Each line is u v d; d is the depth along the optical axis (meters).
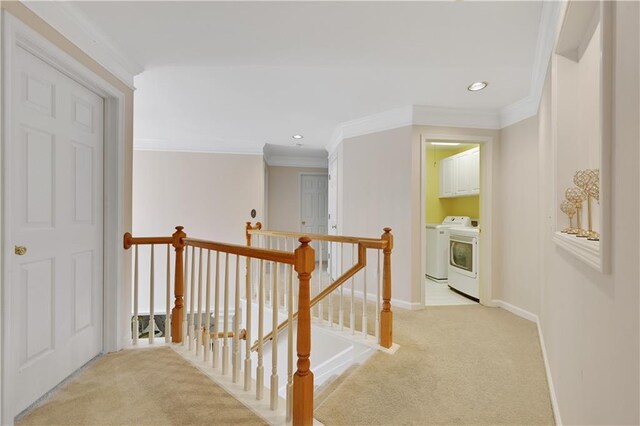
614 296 0.79
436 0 1.54
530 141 2.98
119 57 2.11
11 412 1.39
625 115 0.71
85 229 1.97
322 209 6.47
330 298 2.67
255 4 1.59
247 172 5.04
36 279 1.61
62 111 1.78
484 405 1.64
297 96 3.01
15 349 1.47
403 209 3.37
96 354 2.09
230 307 4.28
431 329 2.72
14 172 1.45
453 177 4.93
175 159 4.79
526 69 2.38
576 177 1.36
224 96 3.03
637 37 0.65
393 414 1.56
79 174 1.92
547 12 1.60
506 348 2.33
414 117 3.30
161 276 4.66
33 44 1.49
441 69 2.40
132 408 1.58
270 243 4.37
